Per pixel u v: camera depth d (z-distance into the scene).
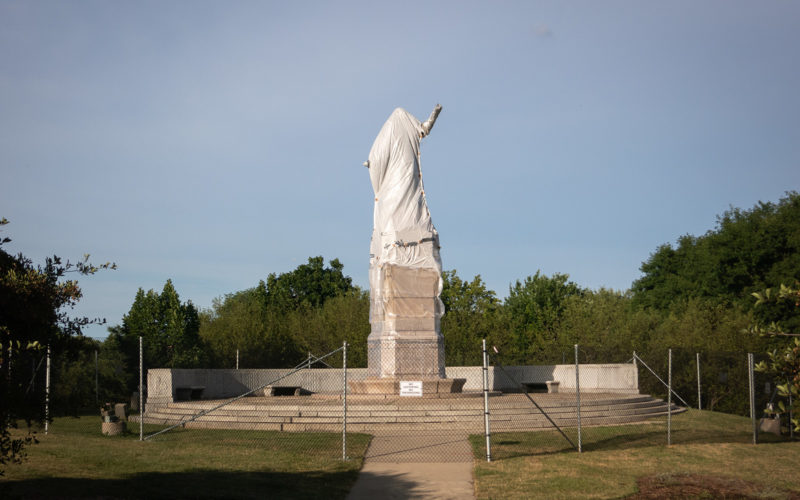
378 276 32.78
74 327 13.04
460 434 24.44
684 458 19.95
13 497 12.68
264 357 56.25
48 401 12.40
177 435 24.39
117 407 29.41
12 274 12.05
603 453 20.61
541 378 42.53
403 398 29.27
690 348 44.81
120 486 15.66
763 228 59.41
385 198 33.31
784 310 54.25
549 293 82.00
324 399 31.36
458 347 51.66
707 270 62.75
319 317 60.69
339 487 16.69
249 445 22.09
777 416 26.48
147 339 51.12
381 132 34.28
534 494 16.00
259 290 85.31
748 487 16.84
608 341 51.09
